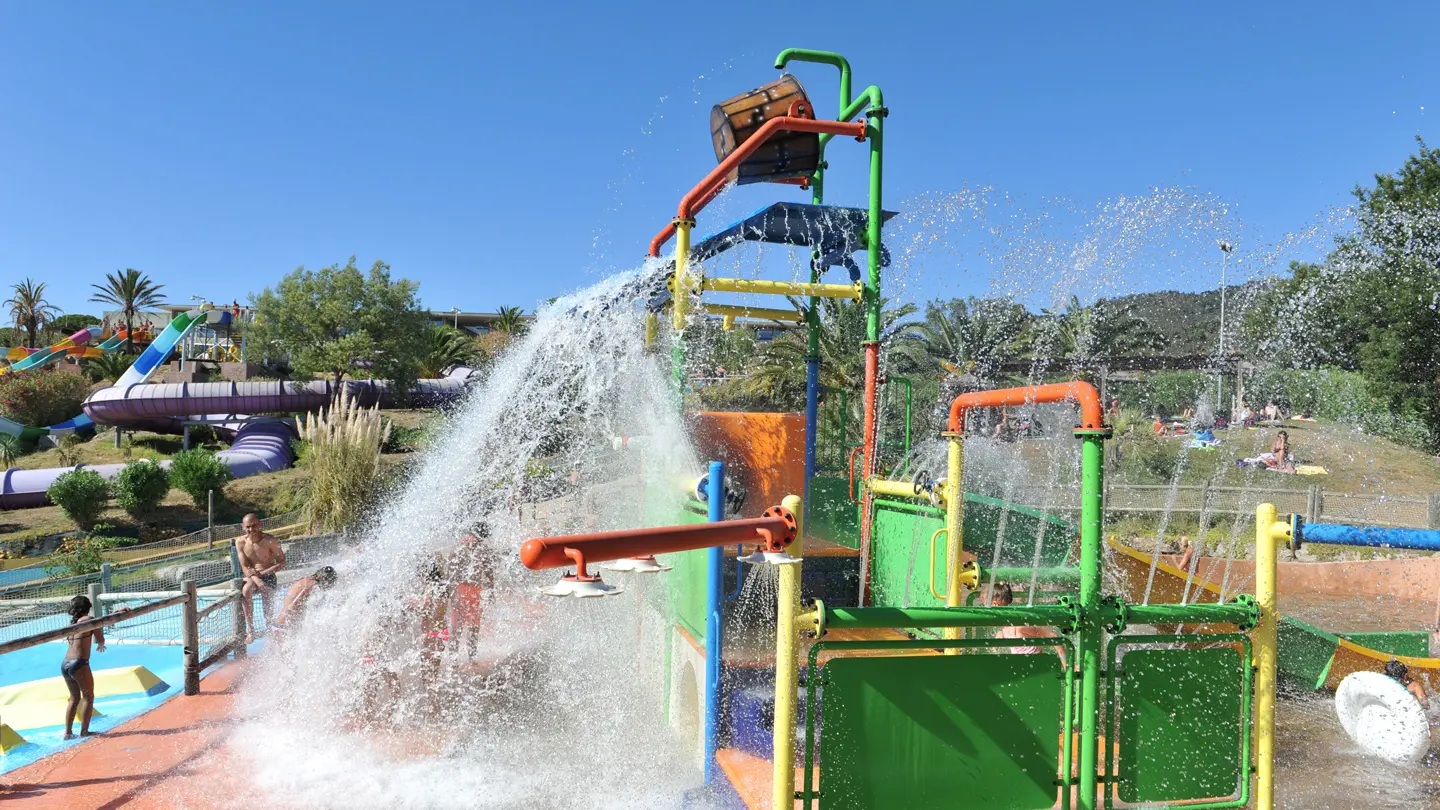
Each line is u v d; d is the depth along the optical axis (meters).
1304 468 19.06
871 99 6.40
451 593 6.55
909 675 3.00
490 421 8.33
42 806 4.91
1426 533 3.09
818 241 7.50
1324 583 12.89
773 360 19.47
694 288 6.22
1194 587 8.00
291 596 7.03
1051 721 3.15
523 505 8.12
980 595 6.11
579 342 7.51
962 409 4.77
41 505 35.53
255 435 44.72
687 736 4.96
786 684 2.89
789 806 2.90
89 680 6.93
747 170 6.72
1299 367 17.53
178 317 58.53
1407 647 6.81
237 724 6.24
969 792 3.05
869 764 2.96
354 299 55.50
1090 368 24.78
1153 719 3.23
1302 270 14.48
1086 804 3.15
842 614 2.90
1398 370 14.69
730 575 5.25
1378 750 5.01
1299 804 4.34
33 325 86.81
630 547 2.62
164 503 34.28
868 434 6.44
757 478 6.79
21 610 13.09
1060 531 7.47
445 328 62.16
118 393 47.97
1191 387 25.58
